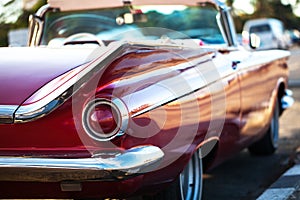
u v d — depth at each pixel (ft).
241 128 17.15
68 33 18.98
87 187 11.82
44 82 12.32
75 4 18.80
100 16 18.76
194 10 18.60
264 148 22.75
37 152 11.97
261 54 19.65
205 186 18.86
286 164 21.50
